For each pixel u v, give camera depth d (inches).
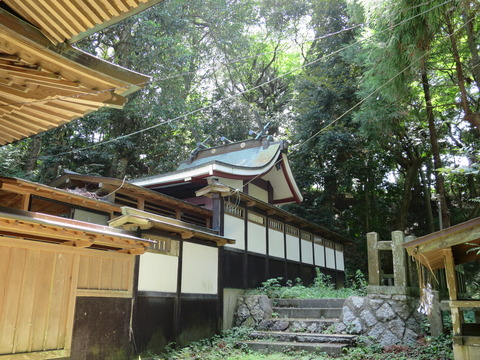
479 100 464.8
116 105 170.2
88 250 241.8
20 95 161.8
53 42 139.3
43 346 208.7
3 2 132.2
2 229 187.6
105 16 137.6
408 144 733.9
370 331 302.2
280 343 301.6
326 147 728.3
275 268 483.2
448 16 359.6
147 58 664.4
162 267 308.5
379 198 856.9
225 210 407.2
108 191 327.0
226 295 383.6
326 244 647.1
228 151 577.6
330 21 805.9
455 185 834.8
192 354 297.0
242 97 979.9
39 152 650.2
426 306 218.7
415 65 370.0
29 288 205.6
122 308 263.3
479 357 186.1
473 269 727.1
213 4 774.5
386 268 683.4
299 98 808.3
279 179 551.2
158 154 764.6
